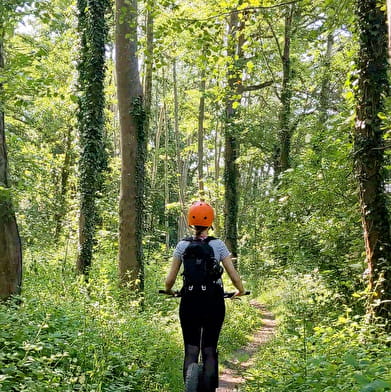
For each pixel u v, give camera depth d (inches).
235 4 343.0
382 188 314.5
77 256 661.3
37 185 803.4
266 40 1096.2
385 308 301.4
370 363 199.6
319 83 942.4
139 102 628.7
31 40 359.6
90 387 224.1
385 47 313.4
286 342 356.8
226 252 194.5
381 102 315.3
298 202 470.9
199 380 177.5
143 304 580.4
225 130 1016.2
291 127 985.5
